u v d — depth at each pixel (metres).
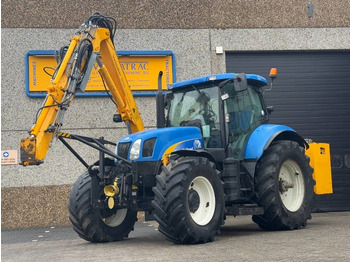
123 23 11.74
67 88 6.99
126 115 8.29
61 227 10.78
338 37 12.43
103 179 7.19
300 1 12.38
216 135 7.61
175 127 7.42
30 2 11.45
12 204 11.02
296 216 7.97
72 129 11.40
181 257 5.45
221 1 12.13
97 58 7.83
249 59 12.28
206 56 11.99
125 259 5.52
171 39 11.91
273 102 12.22
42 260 5.83
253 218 8.13
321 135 12.28
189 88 8.06
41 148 6.64
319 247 5.68
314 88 12.38
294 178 8.27
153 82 11.77
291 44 12.27
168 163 6.88
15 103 11.24
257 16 12.22
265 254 5.36
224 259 5.16
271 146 8.09
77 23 11.56
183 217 6.45
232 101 7.88
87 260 5.62
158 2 11.91
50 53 11.30
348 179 12.26
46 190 11.16
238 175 7.50
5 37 11.34
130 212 7.75
